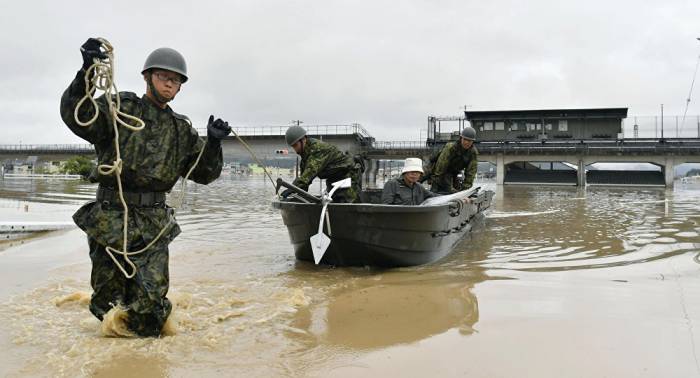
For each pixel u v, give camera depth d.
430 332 3.26
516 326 3.31
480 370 2.61
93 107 3.01
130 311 3.20
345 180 5.80
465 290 4.41
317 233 5.34
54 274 5.09
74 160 67.62
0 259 5.98
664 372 2.53
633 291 4.23
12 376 2.57
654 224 9.63
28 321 3.51
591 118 41.53
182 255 6.52
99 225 3.18
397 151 44.31
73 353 2.89
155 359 2.82
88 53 2.86
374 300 4.14
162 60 3.19
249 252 6.78
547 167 44.38
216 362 2.78
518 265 5.65
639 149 36.47
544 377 2.50
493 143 40.97
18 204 15.94
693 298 3.96
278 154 45.56
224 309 3.89
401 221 5.45
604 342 2.96
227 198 19.97
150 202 3.32
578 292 4.23
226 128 3.53
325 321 3.57
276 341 3.13
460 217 7.25
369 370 2.65
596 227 9.27
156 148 3.27
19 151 59.72
